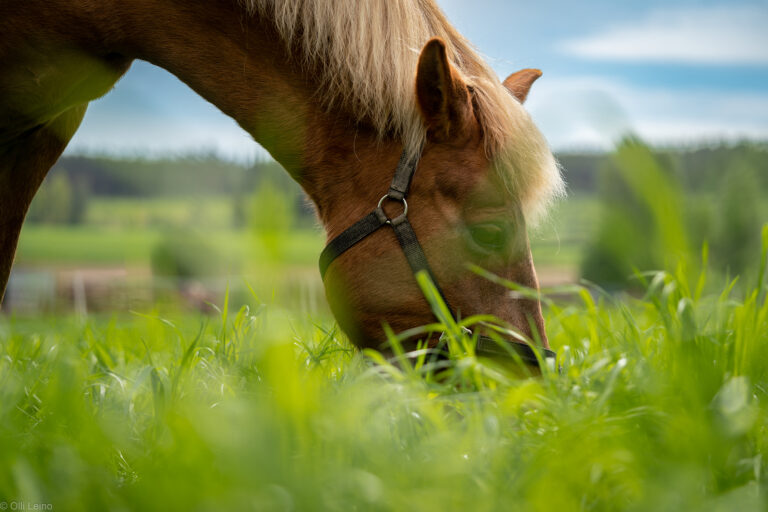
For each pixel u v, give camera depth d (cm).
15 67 271
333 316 258
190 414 149
